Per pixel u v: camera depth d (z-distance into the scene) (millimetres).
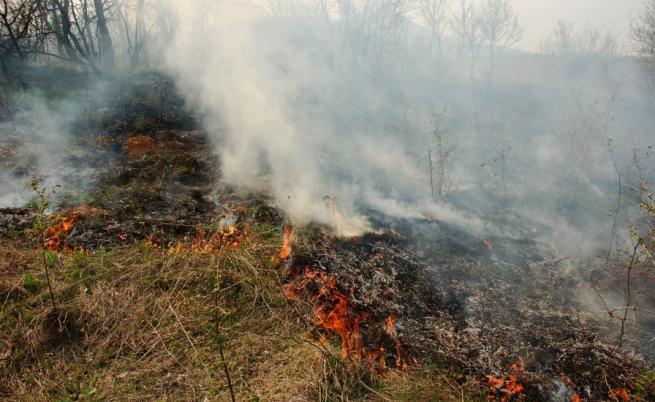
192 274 3725
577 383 3018
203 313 3328
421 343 3303
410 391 2791
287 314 3426
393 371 2992
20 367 2770
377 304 3648
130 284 3535
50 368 2783
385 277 3975
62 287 3404
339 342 3203
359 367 2896
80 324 3107
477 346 3314
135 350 2957
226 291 3586
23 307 3170
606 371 3094
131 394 2609
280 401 2586
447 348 3275
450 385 2938
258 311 3439
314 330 3295
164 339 3059
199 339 3084
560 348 3303
